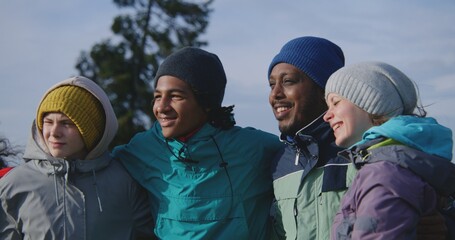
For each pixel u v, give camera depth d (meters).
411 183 2.68
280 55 3.71
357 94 3.05
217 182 3.71
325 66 3.65
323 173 3.48
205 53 3.86
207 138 3.75
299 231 3.46
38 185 3.58
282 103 3.67
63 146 3.60
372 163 2.81
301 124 3.64
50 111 3.61
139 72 22.53
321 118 3.59
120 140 21.00
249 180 3.78
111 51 22.52
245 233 3.65
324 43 3.75
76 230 3.54
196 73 3.72
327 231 3.38
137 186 3.83
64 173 3.61
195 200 3.64
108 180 3.72
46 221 3.52
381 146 2.83
